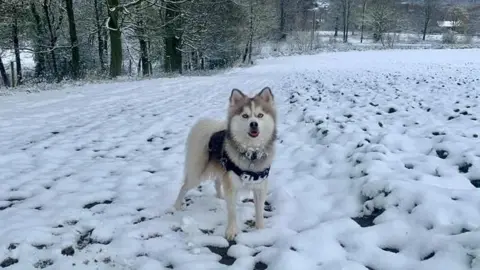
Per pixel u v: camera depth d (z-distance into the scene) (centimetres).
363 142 288
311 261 154
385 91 593
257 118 178
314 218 197
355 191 219
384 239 169
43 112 490
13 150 322
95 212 211
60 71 1262
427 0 3666
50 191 238
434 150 271
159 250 172
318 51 2598
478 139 288
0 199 230
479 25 3797
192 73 1328
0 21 989
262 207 191
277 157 301
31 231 181
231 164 183
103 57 1362
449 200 185
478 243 144
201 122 212
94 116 471
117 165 288
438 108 412
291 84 830
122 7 991
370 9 3522
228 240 183
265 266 158
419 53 2281
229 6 1574
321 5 4606
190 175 206
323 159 278
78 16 1311
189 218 197
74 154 321
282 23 3288
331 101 516
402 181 205
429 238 157
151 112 497
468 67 1335
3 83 1162
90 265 160
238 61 1894
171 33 1273
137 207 217
